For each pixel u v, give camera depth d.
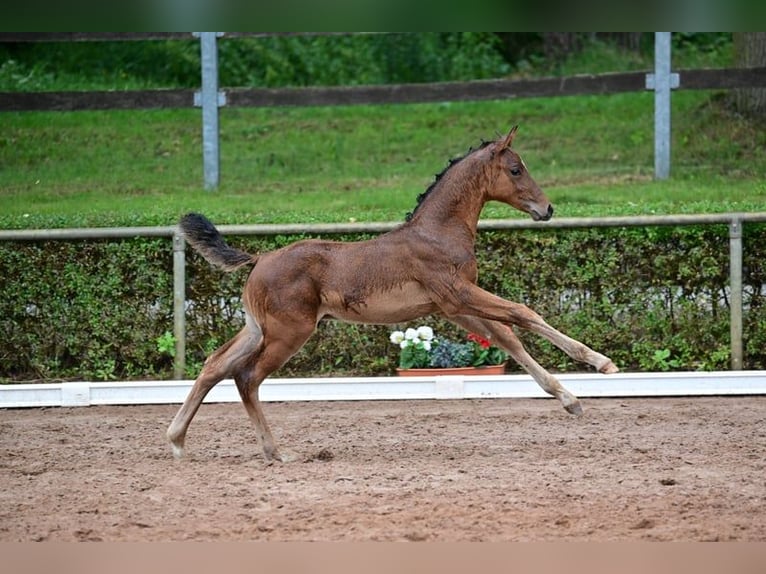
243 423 12.37
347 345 14.59
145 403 13.70
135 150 22.41
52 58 27.12
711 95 23.27
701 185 18.77
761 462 9.96
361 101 19.75
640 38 29.64
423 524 8.05
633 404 13.15
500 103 24.97
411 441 11.23
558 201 18.05
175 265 14.34
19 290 14.68
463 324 10.93
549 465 9.96
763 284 14.44
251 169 21.41
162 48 27.78
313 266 10.42
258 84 27.03
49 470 10.15
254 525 8.12
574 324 14.45
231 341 10.71
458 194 10.66
